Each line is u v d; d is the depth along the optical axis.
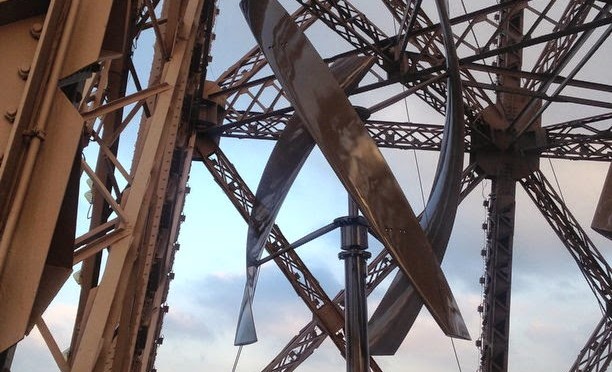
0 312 3.08
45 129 3.36
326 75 7.56
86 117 5.43
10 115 3.31
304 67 7.58
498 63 23.08
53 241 3.57
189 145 20.28
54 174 3.34
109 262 6.46
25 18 3.54
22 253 3.19
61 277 3.56
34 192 3.29
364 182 7.26
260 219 9.95
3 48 3.46
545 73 19.05
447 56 9.13
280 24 7.80
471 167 22.69
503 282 22.06
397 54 18.56
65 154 3.38
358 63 9.89
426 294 7.32
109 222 7.01
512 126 22.03
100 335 6.18
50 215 3.27
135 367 12.59
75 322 7.84
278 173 9.87
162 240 13.95
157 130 7.95
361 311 8.57
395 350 8.98
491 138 22.48
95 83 7.93
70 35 3.54
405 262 7.23
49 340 5.27
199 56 16.02
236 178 21.42
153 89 8.34
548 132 23.12
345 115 7.45
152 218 9.52
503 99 22.88
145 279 9.30
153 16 8.42
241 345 9.85
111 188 9.24
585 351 22.95
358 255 8.79
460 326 7.61
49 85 3.41
